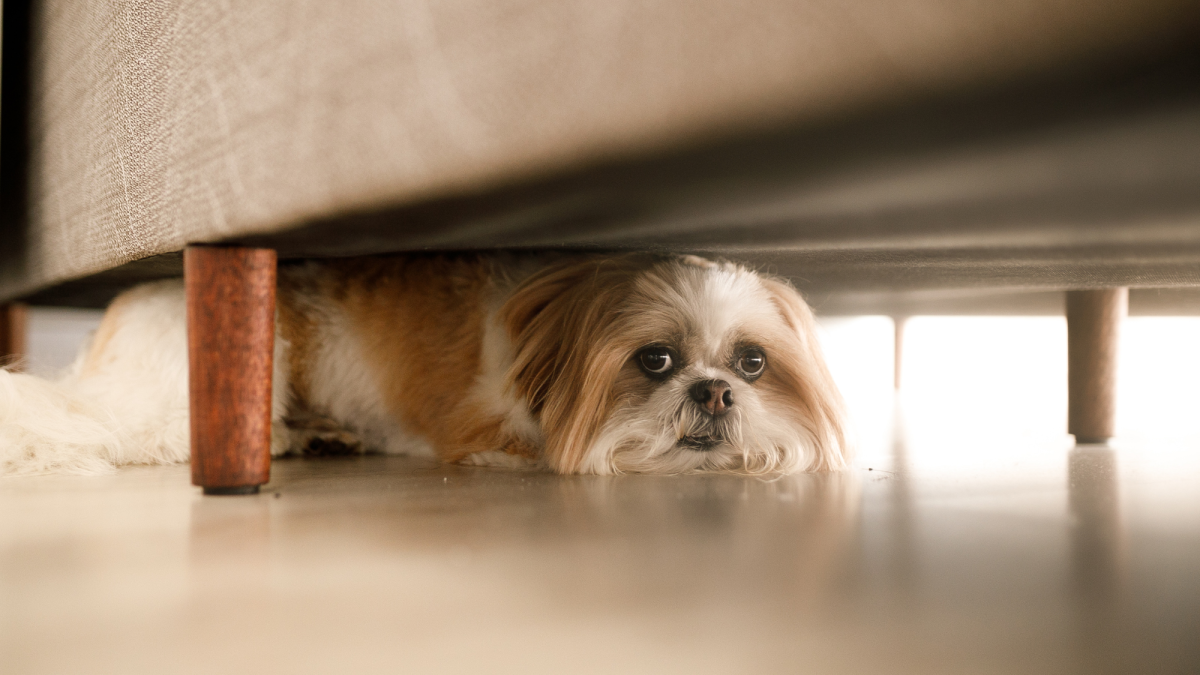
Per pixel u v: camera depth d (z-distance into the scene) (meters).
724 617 0.66
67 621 0.64
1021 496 1.30
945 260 1.24
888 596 0.72
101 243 1.58
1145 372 3.95
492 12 0.79
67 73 1.73
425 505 1.20
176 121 1.27
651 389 1.78
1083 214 0.66
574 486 1.46
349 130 0.98
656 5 0.65
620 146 0.69
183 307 1.86
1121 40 0.43
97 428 1.64
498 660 0.56
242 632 0.62
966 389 4.61
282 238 1.15
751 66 0.60
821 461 1.80
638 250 1.43
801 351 1.83
